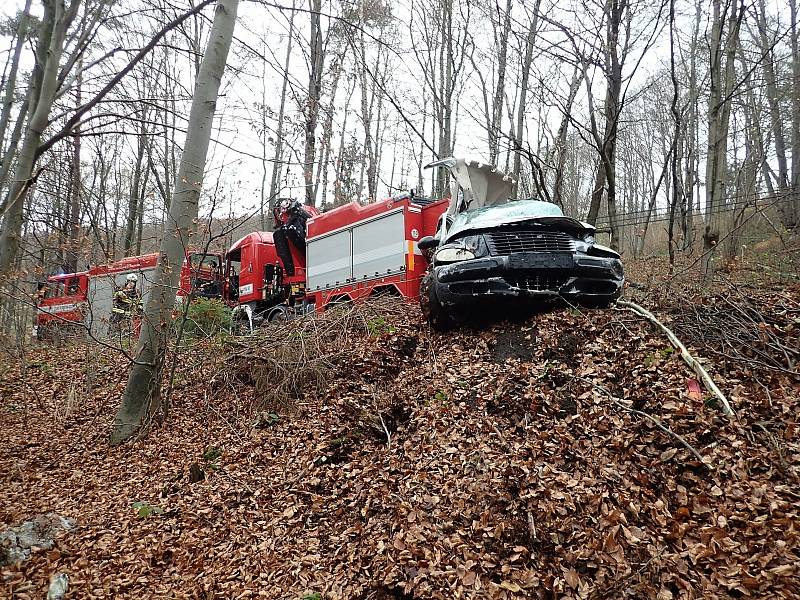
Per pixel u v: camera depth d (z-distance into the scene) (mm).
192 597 3830
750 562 2945
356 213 9812
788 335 4746
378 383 6391
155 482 5492
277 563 4082
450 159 8680
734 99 15758
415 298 8383
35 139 5836
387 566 3721
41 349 10680
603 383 4848
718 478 3557
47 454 6391
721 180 10961
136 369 6672
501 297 5953
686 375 4562
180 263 6844
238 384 7180
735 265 10375
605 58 9305
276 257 12633
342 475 4969
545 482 3943
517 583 3285
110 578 4059
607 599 3010
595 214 10984
